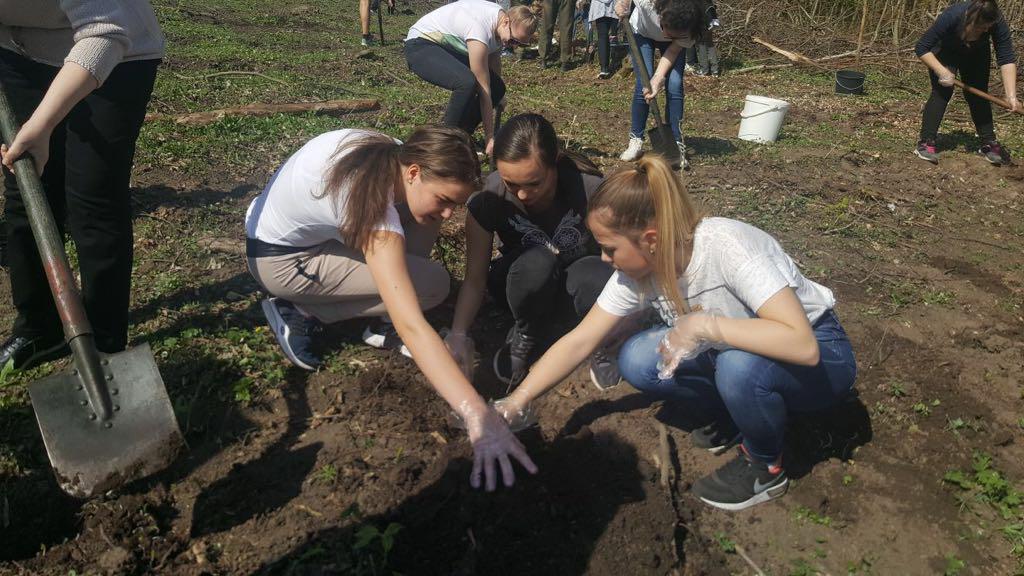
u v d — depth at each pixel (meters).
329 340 3.52
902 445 3.11
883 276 4.48
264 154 5.79
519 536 2.59
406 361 3.40
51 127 2.63
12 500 2.62
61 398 2.41
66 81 2.60
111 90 2.86
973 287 4.48
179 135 5.94
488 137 5.47
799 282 2.51
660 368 2.69
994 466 3.05
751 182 5.87
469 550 2.50
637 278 2.51
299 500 2.67
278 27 12.91
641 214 2.32
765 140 7.11
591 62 11.71
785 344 2.33
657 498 2.75
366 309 3.33
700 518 2.75
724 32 11.75
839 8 13.42
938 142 7.49
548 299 3.19
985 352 3.80
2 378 3.15
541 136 2.81
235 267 4.15
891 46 12.43
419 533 2.56
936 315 4.09
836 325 2.66
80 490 2.37
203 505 2.64
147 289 3.85
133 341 3.44
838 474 2.95
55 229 2.59
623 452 2.96
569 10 11.34
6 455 2.78
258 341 3.46
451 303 3.90
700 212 2.49
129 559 2.43
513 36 5.27
